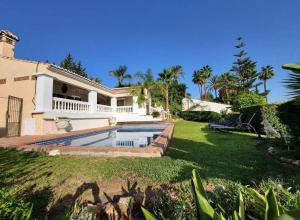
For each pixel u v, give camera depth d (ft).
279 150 18.56
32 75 37.22
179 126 54.85
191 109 118.01
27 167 14.56
